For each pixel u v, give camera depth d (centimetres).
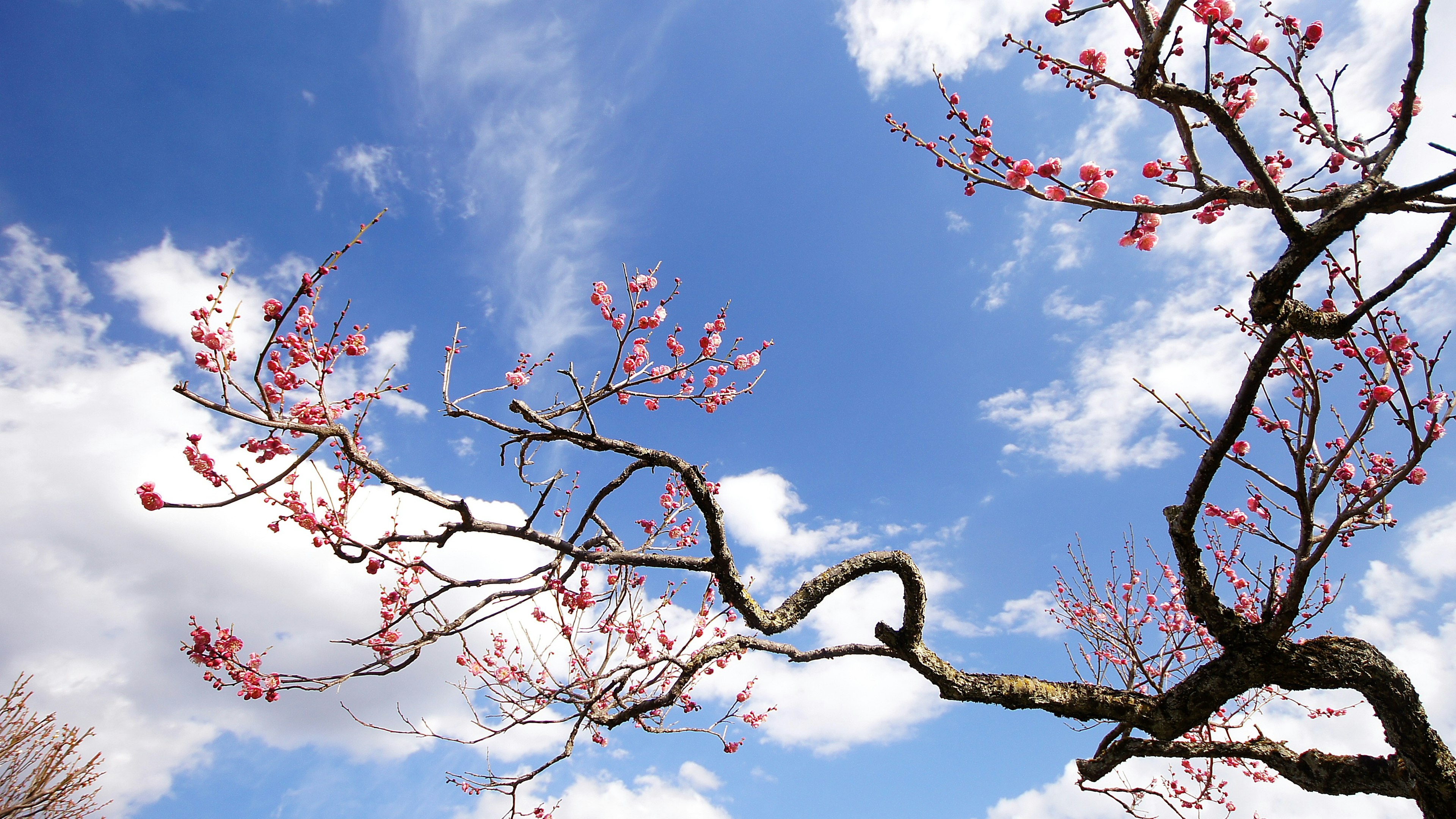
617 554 407
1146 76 260
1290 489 353
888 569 436
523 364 407
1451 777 345
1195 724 381
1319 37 314
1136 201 310
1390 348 339
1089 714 401
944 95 283
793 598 424
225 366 281
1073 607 698
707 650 528
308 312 339
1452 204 263
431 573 412
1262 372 325
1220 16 278
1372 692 360
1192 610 388
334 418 342
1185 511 375
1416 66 278
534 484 392
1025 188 267
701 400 437
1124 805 546
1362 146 326
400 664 421
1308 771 433
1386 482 334
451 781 561
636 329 387
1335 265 338
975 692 404
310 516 378
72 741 885
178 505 298
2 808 815
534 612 602
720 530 401
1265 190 270
